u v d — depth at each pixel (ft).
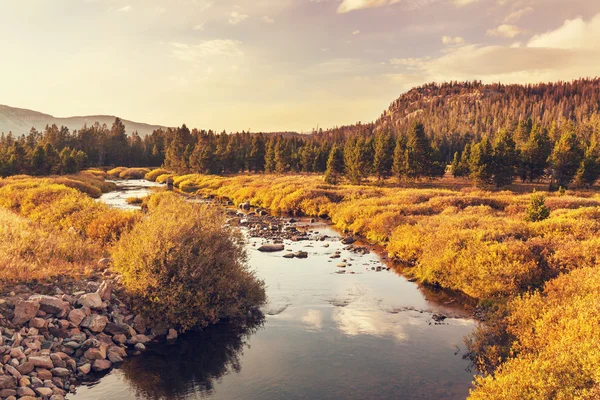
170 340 33.65
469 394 25.43
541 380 20.63
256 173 365.40
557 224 58.59
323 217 114.73
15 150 258.16
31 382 24.14
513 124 485.15
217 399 25.08
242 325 37.19
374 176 305.12
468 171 270.87
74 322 31.19
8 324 28.71
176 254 36.52
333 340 33.99
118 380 27.04
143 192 189.47
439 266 49.39
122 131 543.39
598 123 418.72
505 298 40.16
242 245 43.37
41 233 50.67
